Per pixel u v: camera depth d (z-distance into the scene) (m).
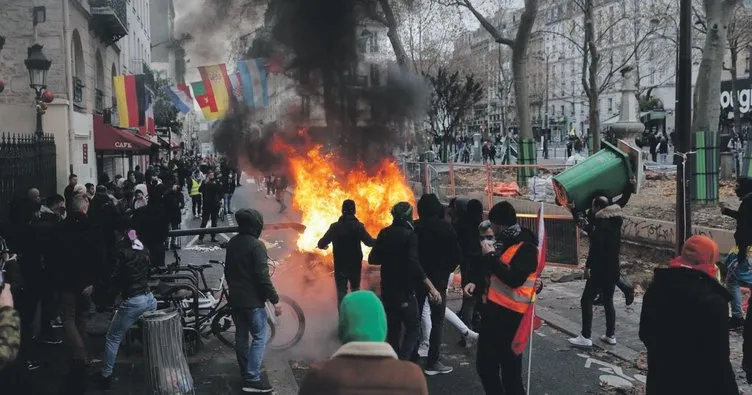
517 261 4.87
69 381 5.77
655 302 4.01
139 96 22.84
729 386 3.73
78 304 6.34
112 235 8.22
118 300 8.17
